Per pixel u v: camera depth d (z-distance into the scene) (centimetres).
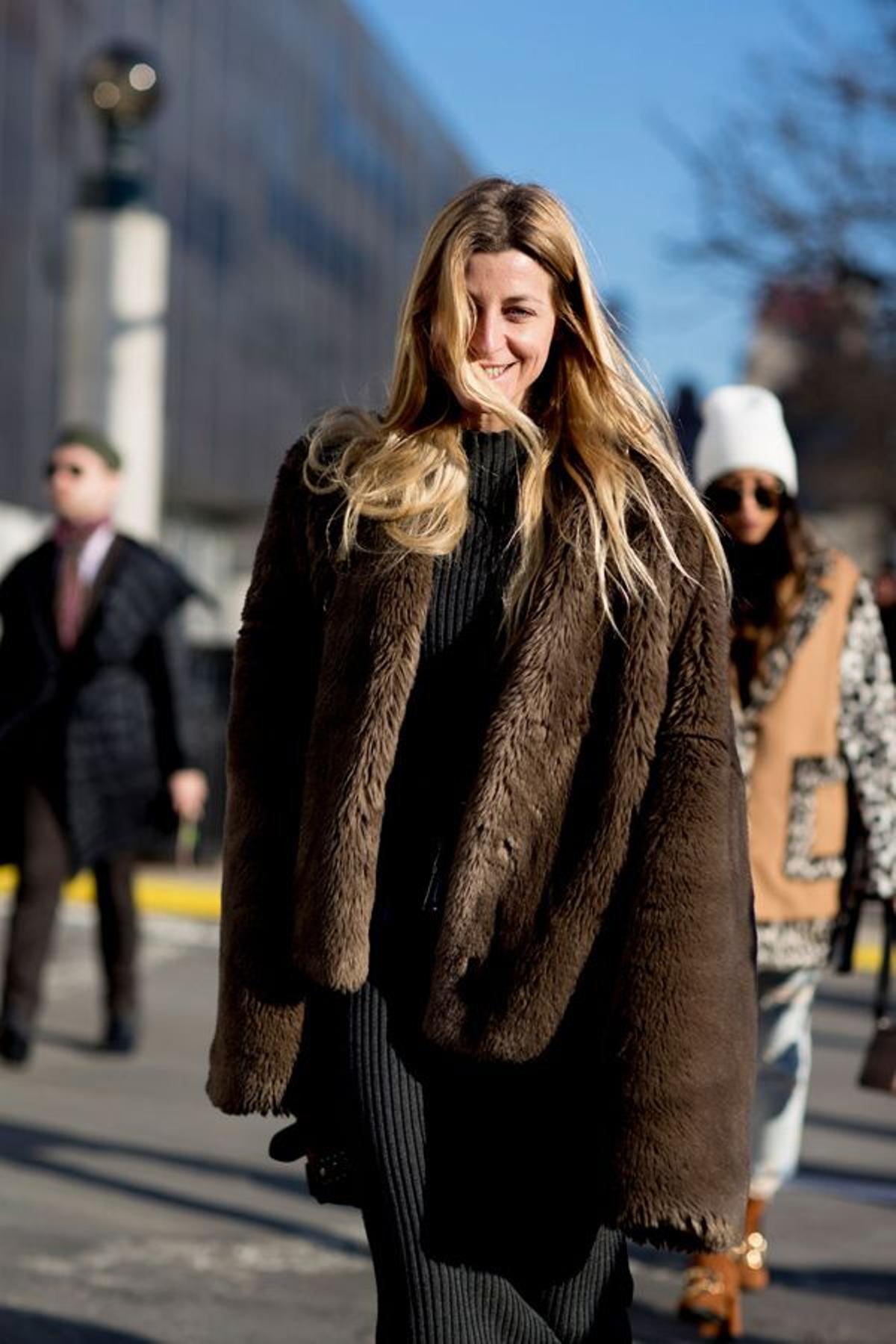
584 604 591
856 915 1009
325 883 592
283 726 635
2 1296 1028
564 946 580
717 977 576
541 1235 603
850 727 998
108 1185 1273
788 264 4638
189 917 2675
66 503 1617
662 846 577
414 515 608
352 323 10156
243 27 8106
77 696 1606
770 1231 1221
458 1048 584
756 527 1009
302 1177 1316
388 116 10788
